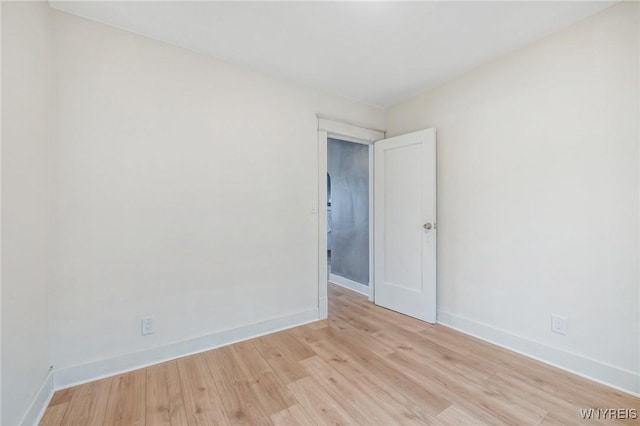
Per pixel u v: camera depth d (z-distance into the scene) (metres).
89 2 1.68
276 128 2.61
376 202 3.33
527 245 2.16
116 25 1.90
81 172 1.79
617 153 1.75
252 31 1.97
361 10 1.77
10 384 1.25
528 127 2.15
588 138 1.86
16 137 1.32
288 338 2.47
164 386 1.78
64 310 1.75
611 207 1.77
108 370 1.88
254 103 2.48
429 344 2.36
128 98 1.94
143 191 1.99
